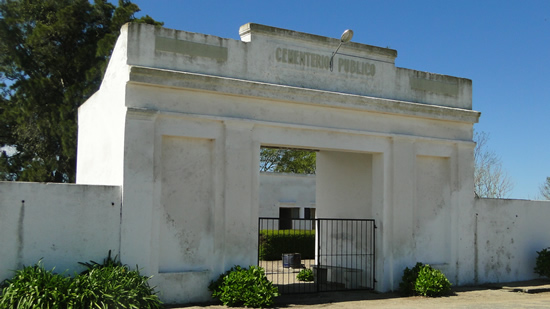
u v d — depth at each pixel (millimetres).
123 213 10836
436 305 12344
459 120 15664
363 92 14180
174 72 11375
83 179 13852
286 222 29547
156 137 11336
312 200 30375
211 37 12141
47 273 9727
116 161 11328
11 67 28766
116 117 11539
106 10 28891
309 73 13352
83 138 14180
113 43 25438
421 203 15094
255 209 12344
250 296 11164
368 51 14312
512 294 14453
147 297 10148
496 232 16453
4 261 9875
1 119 27859
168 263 11422
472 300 13289
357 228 15023
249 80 12484
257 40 12711
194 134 11734
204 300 11609
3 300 9164
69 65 27312
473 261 15797
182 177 11719
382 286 14070
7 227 9953
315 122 13273
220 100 12062
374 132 14117
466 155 15914
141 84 11180
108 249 10734
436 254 15219
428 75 15484
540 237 17578
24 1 28656
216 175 11922
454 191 15602
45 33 26688
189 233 11688
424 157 15297
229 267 11883
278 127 12750
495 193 32969
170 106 11492
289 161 48219
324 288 14812
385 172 14320
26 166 27562
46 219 10289
